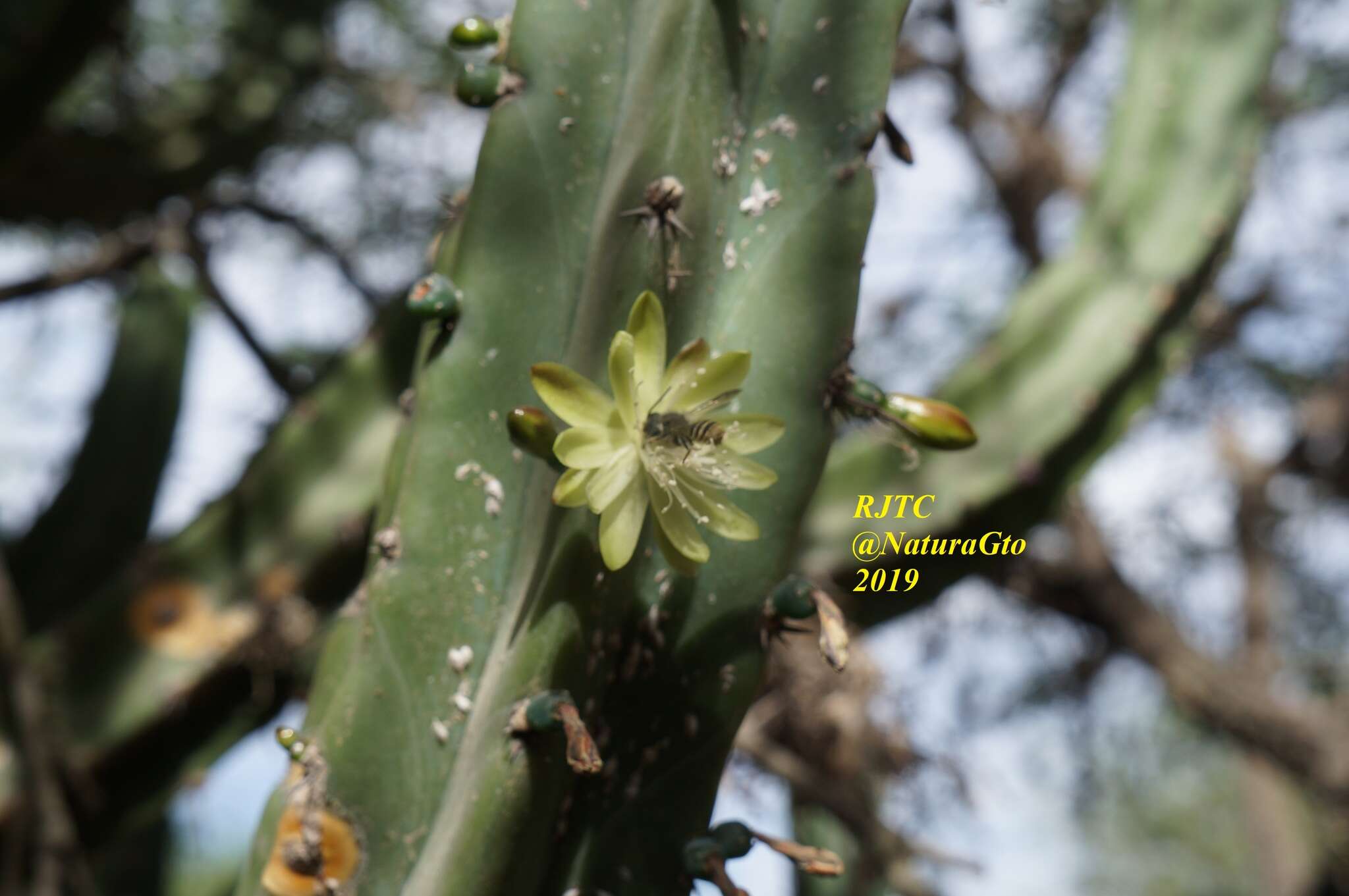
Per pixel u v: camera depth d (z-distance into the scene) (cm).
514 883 48
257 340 91
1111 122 84
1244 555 161
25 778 61
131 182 96
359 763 48
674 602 49
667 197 48
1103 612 139
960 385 69
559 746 47
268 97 101
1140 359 72
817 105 50
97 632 62
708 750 49
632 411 47
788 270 49
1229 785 192
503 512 48
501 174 49
